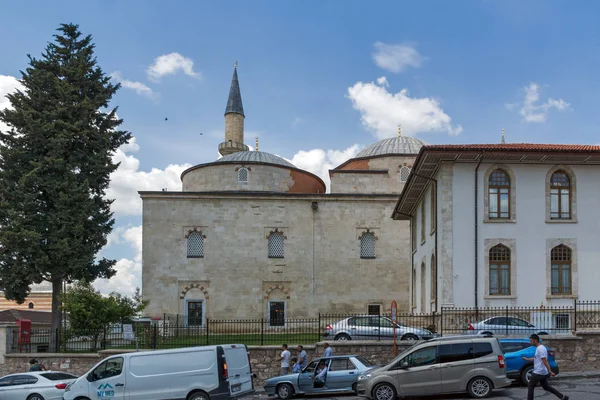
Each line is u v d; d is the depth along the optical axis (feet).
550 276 109.40
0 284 115.75
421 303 142.00
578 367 86.43
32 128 118.42
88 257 118.32
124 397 68.33
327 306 169.07
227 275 169.17
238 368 70.23
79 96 126.93
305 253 171.22
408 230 172.96
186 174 189.78
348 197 173.27
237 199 172.35
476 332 94.89
